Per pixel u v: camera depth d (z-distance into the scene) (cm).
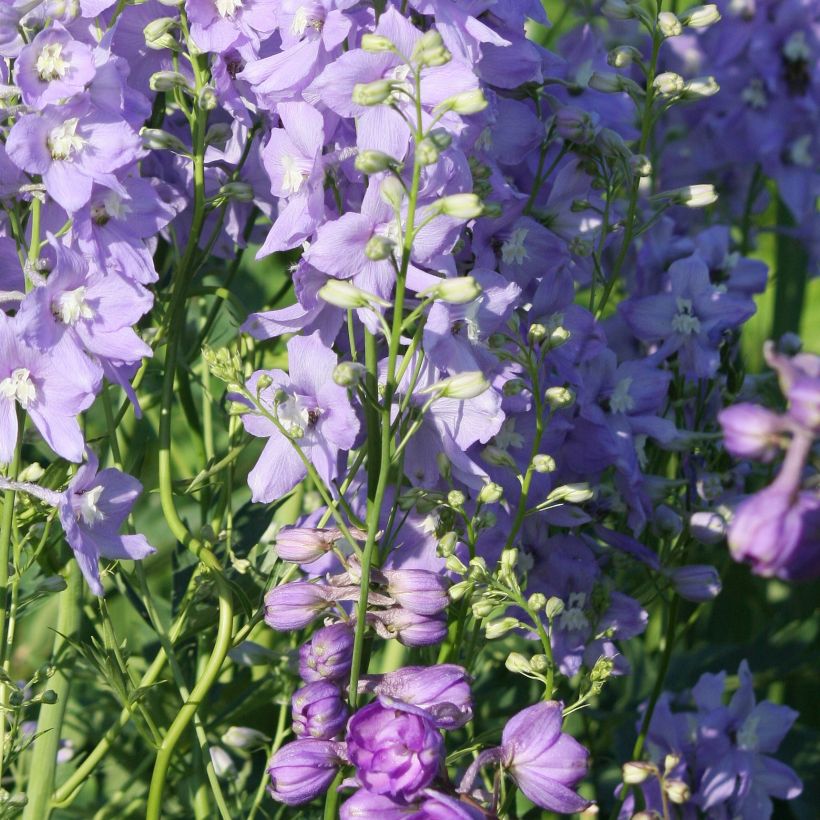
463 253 124
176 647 137
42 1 116
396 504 116
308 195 116
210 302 146
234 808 135
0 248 122
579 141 128
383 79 114
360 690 113
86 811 139
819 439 99
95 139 116
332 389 118
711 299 132
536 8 125
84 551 116
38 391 117
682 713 132
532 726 112
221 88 125
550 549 127
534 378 118
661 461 137
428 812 108
